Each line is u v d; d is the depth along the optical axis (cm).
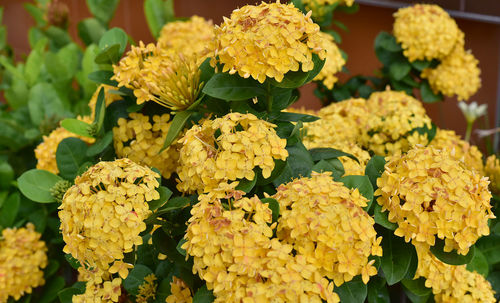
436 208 73
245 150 74
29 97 123
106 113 90
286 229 73
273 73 76
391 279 76
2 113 128
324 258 71
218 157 75
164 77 83
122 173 75
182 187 80
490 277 96
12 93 132
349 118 106
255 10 77
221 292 70
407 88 128
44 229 109
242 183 76
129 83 86
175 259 81
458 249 75
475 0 172
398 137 102
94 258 74
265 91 82
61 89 130
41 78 137
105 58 88
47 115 120
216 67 81
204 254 71
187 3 171
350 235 71
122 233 74
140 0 179
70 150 91
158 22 142
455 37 120
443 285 83
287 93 85
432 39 119
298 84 78
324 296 69
